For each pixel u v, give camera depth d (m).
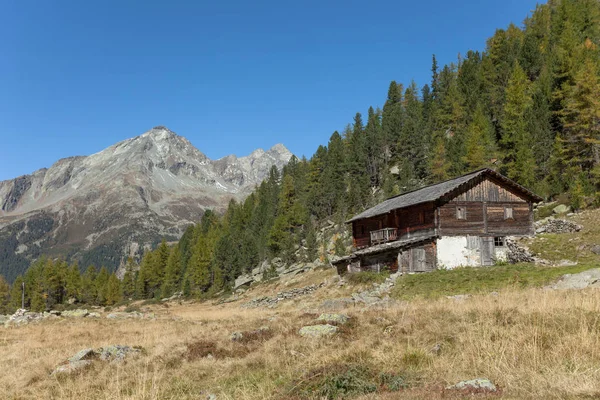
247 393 10.09
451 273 32.78
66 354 17.80
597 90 53.09
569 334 11.13
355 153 110.94
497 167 64.94
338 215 92.12
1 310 144.25
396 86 137.38
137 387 11.09
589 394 7.16
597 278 22.72
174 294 118.69
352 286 38.41
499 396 7.52
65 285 143.62
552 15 114.00
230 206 152.00
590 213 41.84
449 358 10.90
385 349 12.23
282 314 27.47
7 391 12.61
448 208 39.00
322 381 9.52
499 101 91.81
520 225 40.44
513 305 15.37
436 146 86.50
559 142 56.81
